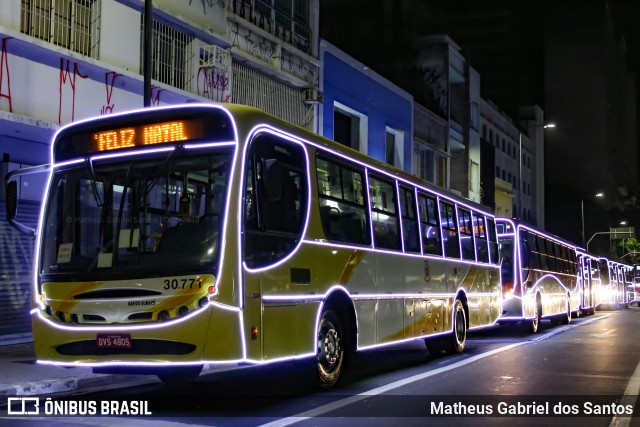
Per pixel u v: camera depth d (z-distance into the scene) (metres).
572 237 100.62
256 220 7.66
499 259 17.73
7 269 14.12
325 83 25.38
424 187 12.98
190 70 18.31
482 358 13.62
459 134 42.47
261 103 21.59
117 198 7.75
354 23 73.38
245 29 20.73
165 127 7.79
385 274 10.91
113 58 15.88
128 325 7.27
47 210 8.09
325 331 9.20
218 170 7.47
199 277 7.14
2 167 14.16
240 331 7.21
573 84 124.38
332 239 9.31
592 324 25.67
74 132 8.20
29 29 13.79
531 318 20.45
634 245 103.56
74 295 7.57
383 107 30.28
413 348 16.34
